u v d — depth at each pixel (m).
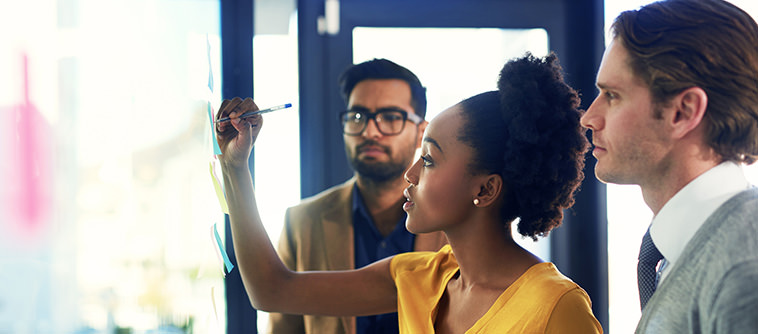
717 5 0.58
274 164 2.03
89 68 2.06
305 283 0.96
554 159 0.75
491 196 0.77
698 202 0.58
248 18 2.08
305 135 2.03
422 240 1.52
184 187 2.09
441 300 0.86
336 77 2.04
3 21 2.02
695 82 0.56
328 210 1.61
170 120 2.09
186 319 2.09
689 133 0.58
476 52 2.07
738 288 0.50
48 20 2.04
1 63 2.03
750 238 0.52
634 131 0.60
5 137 2.04
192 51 2.08
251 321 2.09
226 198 0.96
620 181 0.65
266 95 2.09
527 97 0.74
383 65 1.53
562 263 2.11
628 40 0.60
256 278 0.95
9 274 2.06
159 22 2.07
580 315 0.71
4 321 2.05
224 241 2.08
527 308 0.73
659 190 0.62
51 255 2.08
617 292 2.13
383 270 0.97
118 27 2.06
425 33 2.05
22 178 2.05
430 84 2.05
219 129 0.93
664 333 0.56
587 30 2.09
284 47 2.11
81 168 2.08
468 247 0.81
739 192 0.57
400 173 1.54
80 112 2.06
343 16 2.03
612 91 0.62
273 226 2.02
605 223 2.10
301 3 2.02
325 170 2.03
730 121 0.56
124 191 2.09
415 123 1.54
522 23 2.08
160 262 2.10
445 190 0.79
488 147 0.77
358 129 1.53
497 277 0.79
